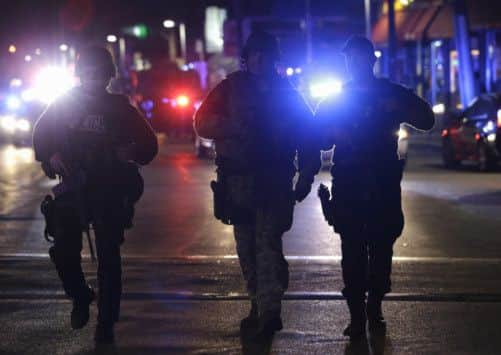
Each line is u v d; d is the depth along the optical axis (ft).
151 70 528.22
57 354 70.90
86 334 76.64
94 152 71.56
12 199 184.85
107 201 71.72
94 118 71.67
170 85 510.99
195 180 220.23
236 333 76.79
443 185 203.00
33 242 126.82
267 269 73.82
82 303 74.28
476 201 171.94
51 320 81.30
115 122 71.97
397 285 95.30
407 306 86.17
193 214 156.15
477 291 92.43
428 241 125.59
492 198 176.76
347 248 74.84
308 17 499.51
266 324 73.31
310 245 122.93
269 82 75.05
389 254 76.84
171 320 81.25
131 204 72.84
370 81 75.36
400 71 506.48
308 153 75.41
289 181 74.90
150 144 73.15
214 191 74.90
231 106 74.38
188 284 96.48
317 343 73.72
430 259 111.14
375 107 74.38
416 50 503.20
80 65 72.18
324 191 76.07
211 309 85.35
